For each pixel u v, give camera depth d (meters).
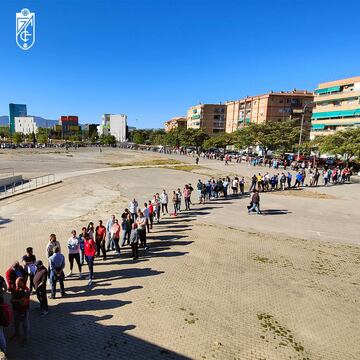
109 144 130.38
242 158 57.94
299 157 49.34
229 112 116.94
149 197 23.55
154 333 7.07
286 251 12.71
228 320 7.64
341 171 33.19
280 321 7.69
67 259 11.44
